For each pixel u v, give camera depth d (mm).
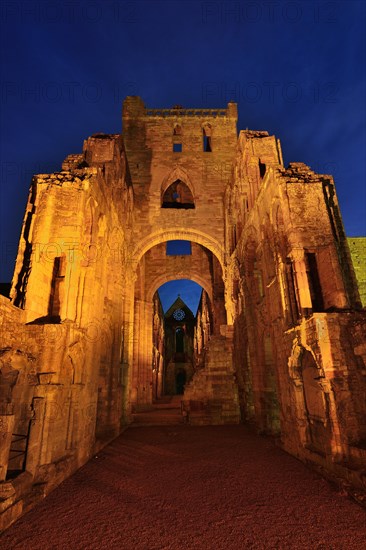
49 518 6672
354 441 8547
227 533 5992
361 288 20062
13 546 5625
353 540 5656
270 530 6070
